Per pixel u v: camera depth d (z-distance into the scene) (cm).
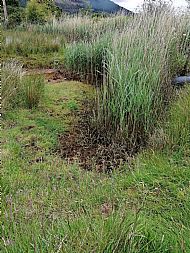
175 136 332
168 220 240
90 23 1194
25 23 1462
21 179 286
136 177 288
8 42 912
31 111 439
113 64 405
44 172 300
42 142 367
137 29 467
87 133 391
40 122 412
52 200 259
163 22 488
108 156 343
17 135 377
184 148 319
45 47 922
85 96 517
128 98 367
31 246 194
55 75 649
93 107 449
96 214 243
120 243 196
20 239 200
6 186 270
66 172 305
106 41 618
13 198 254
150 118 369
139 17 563
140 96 361
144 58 411
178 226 227
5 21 1398
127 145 356
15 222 217
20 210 236
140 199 266
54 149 358
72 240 196
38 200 258
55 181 288
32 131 389
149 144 337
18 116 422
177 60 536
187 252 200
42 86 501
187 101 377
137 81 373
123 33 482
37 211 237
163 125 364
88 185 282
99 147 357
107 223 207
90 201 258
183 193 262
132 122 367
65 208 247
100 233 199
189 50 588
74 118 432
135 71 388
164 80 441
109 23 970
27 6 1745
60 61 773
